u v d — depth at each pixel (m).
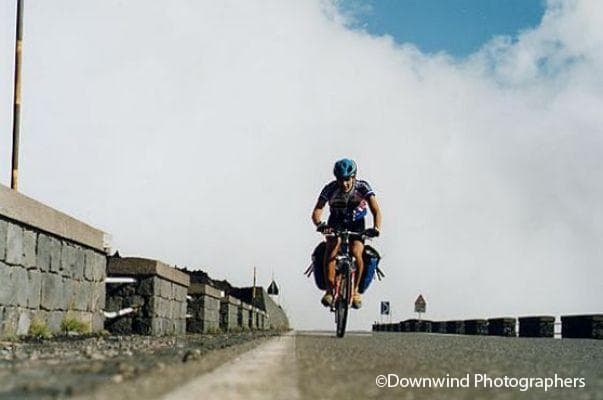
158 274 12.38
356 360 6.17
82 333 10.27
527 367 5.80
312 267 11.84
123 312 11.84
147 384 3.90
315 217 11.26
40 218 8.67
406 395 3.79
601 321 19.30
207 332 17.67
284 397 3.54
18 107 10.19
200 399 3.41
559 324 22.66
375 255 11.61
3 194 7.59
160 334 12.89
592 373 5.35
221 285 60.75
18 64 10.24
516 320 26.41
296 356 6.55
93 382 3.82
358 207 11.30
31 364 5.05
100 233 11.22
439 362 6.15
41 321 9.02
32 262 8.65
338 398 3.57
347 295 11.41
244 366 5.29
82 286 10.58
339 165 11.12
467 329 32.97
